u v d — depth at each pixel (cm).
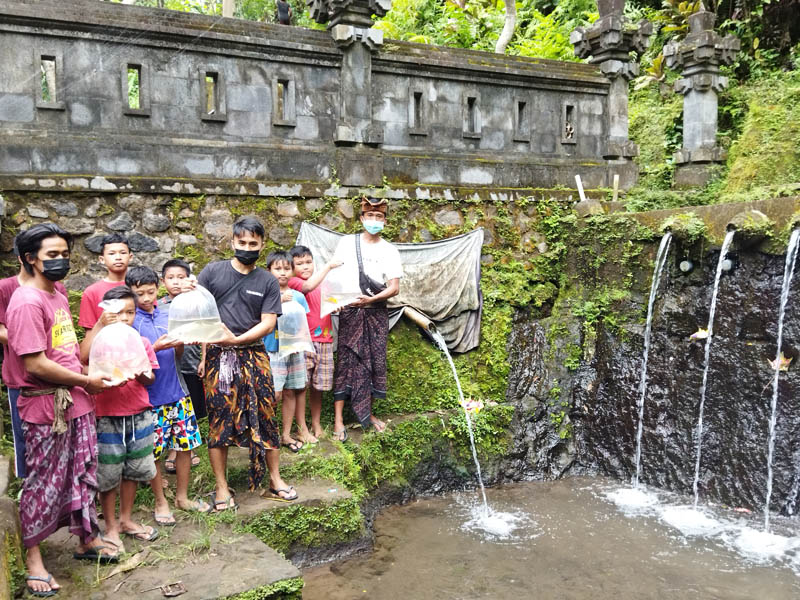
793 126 791
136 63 573
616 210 765
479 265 729
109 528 375
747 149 818
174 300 400
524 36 1245
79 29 546
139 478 381
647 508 609
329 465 526
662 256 674
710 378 626
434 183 712
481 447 680
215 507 440
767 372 582
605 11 801
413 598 445
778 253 577
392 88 693
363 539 510
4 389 511
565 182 796
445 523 577
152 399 409
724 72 984
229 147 613
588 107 814
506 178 757
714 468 616
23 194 529
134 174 569
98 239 554
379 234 603
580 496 645
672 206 776
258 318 438
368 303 587
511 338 745
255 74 624
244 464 500
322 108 658
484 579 473
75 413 333
